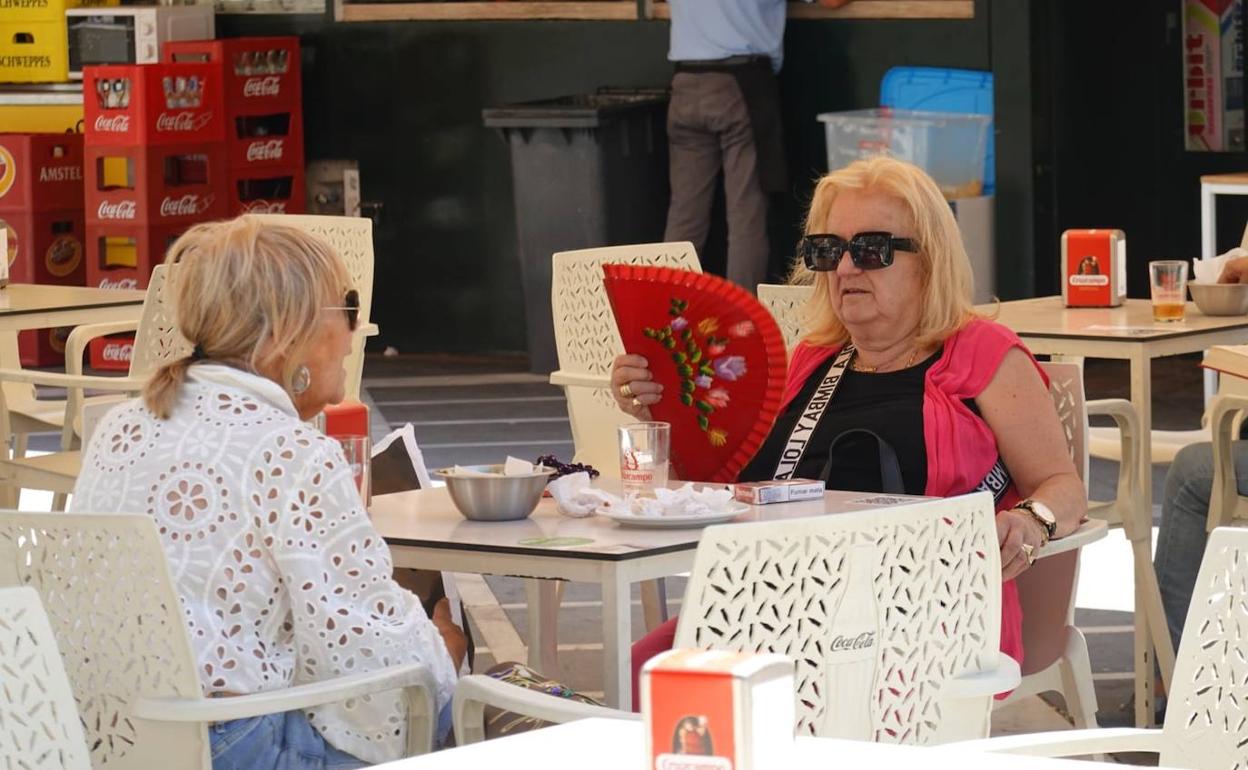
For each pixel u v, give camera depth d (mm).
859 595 4465
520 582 11391
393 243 21484
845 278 6672
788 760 2570
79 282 20641
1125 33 19453
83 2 21172
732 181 18734
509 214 21031
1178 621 8414
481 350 21344
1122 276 10094
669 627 6117
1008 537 6094
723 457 6820
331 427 6051
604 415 10000
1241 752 4223
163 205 19750
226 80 20219
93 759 4953
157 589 4738
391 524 5805
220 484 4980
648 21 20234
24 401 11641
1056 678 6625
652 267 6660
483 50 20891
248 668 4949
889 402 6660
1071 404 7055
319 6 21266
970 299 6762
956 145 17938
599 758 3293
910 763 3262
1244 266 9625
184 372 5160
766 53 18609
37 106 20953
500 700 4770
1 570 4953
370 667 5016
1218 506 8164
